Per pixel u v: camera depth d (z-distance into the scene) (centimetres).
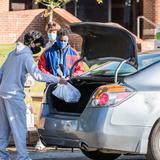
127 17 3275
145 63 1064
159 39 1730
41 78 1071
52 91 1093
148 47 2514
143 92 1000
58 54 1209
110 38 1066
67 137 1023
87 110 1002
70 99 1050
